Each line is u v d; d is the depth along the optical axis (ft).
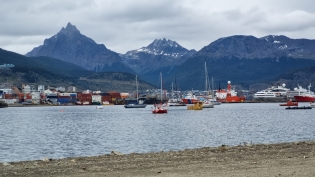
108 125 363.97
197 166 82.89
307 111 642.22
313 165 80.89
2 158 155.94
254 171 75.31
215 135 246.06
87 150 178.70
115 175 74.33
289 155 97.76
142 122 403.75
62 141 220.64
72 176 73.92
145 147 186.09
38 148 188.75
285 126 322.75
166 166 83.71
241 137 233.35
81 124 385.70
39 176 74.49
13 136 257.55
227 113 609.83
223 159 92.73
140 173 75.92
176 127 320.70
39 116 593.83
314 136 237.25
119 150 175.63
